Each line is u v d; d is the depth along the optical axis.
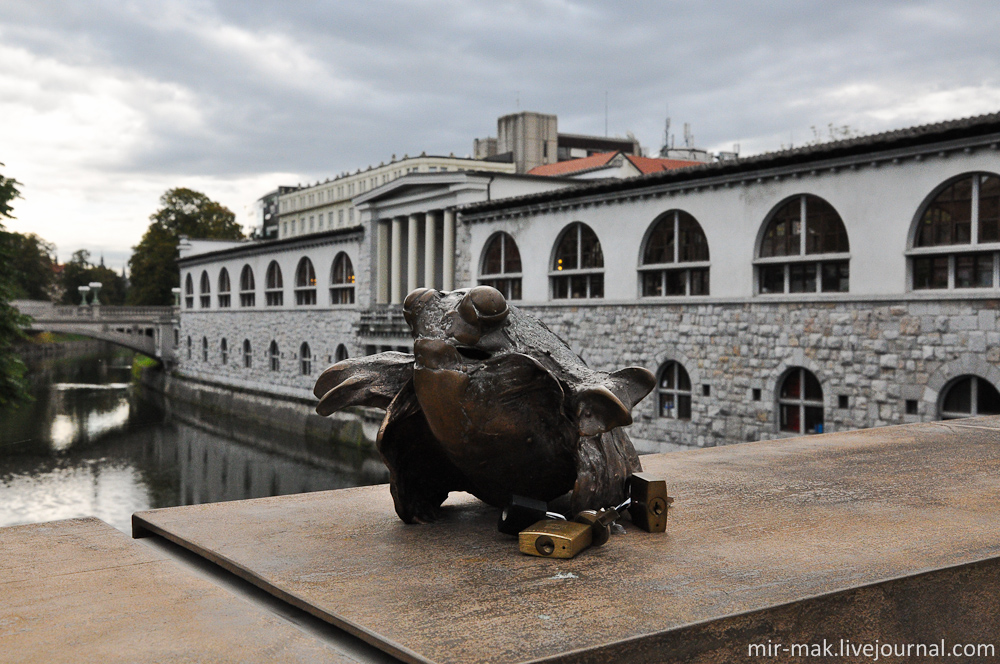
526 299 27.58
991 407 16.33
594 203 24.66
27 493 32.22
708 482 4.51
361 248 39.62
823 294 18.86
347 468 34.81
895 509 3.79
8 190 20.80
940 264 17.06
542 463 3.17
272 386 47.53
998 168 15.64
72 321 66.94
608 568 2.79
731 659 2.28
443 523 3.51
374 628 2.19
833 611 2.49
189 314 60.72
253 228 121.31
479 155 94.62
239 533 3.31
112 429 47.59
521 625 2.21
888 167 17.55
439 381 2.83
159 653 2.04
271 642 2.12
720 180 20.84
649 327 23.16
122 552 2.98
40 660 1.99
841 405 18.67
